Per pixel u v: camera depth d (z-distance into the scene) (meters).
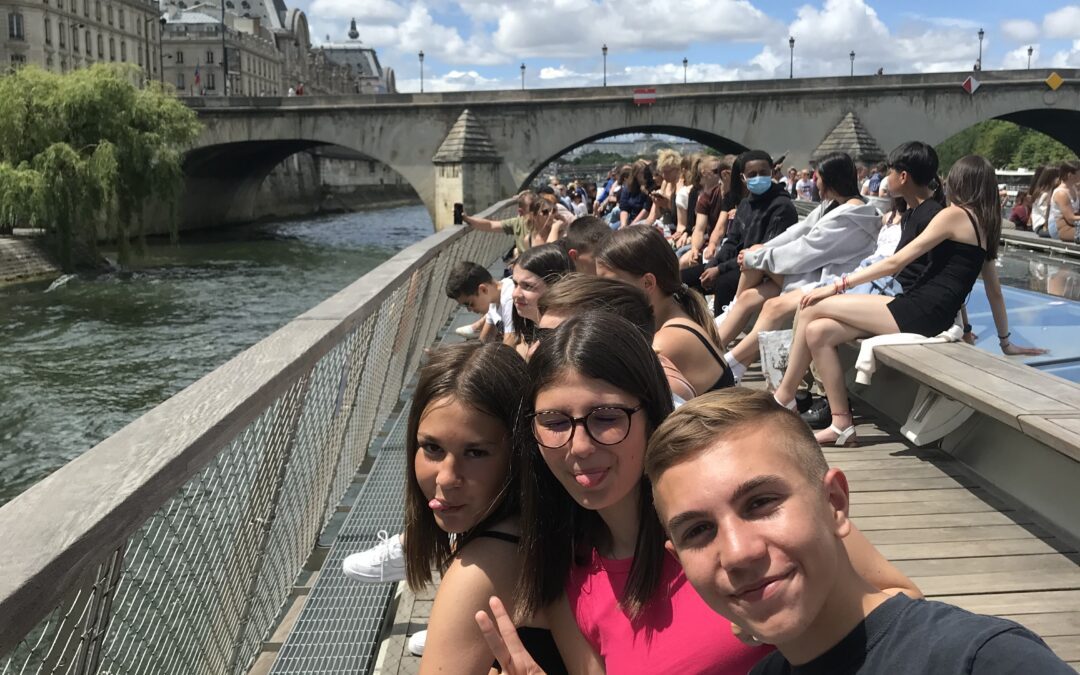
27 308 34.16
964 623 1.21
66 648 1.89
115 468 2.10
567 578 1.96
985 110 48.84
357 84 182.62
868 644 1.27
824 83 48.97
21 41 82.31
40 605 1.64
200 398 2.74
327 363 4.16
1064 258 8.70
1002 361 4.44
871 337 4.89
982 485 4.34
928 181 5.04
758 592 1.25
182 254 51.38
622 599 1.87
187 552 2.59
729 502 1.27
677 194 10.12
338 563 3.89
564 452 1.78
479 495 2.03
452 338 8.55
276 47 133.75
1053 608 3.16
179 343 29.58
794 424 1.35
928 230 4.77
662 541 1.85
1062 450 3.22
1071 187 9.90
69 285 38.53
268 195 84.06
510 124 51.84
